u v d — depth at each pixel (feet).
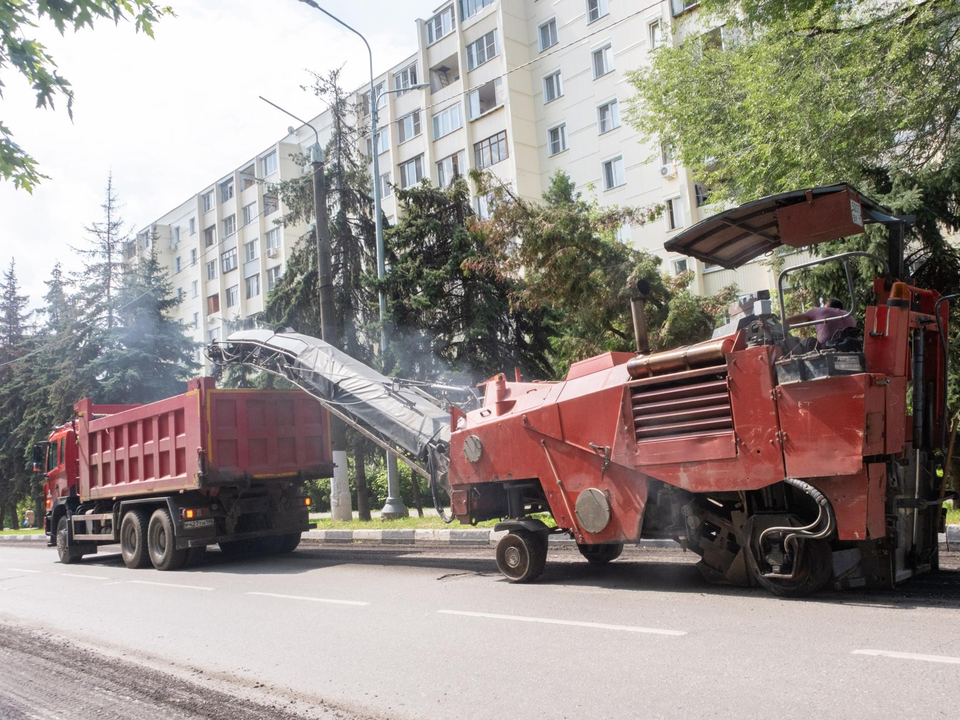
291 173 159.02
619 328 51.49
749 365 21.68
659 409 23.82
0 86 17.40
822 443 20.21
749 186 43.32
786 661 15.81
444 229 64.49
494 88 112.37
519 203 48.85
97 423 47.67
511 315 62.03
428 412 33.88
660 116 51.78
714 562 24.16
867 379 19.80
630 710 13.75
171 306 105.91
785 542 21.50
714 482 22.35
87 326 102.94
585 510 25.58
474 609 23.90
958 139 38.37
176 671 19.24
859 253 21.66
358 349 66.64
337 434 59.72
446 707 14.80
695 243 26.76
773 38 41.01
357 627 22.56
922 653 15.64
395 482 59.72
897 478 21.34
